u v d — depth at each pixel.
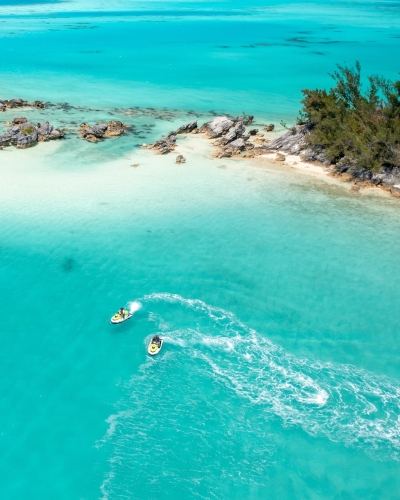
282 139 72.75
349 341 34.78
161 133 80.00
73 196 55.41
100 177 60.88
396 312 37.53
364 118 62.50
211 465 26.28
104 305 38.19
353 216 51.75
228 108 96.50
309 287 40.41
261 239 47.28
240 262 43.69
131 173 62.41
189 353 33.78
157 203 54.22
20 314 37.03
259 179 61.22
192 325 36.28
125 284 40.59
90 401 30.00
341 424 28.62
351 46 170.75
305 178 61.66
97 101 99.94
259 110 95.19
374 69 126.81
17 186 57.53
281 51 160.50
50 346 34.12
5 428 27.94
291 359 33.31
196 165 65.56
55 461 26.22
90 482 25.23
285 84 115.19
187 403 30.05
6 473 25.50
